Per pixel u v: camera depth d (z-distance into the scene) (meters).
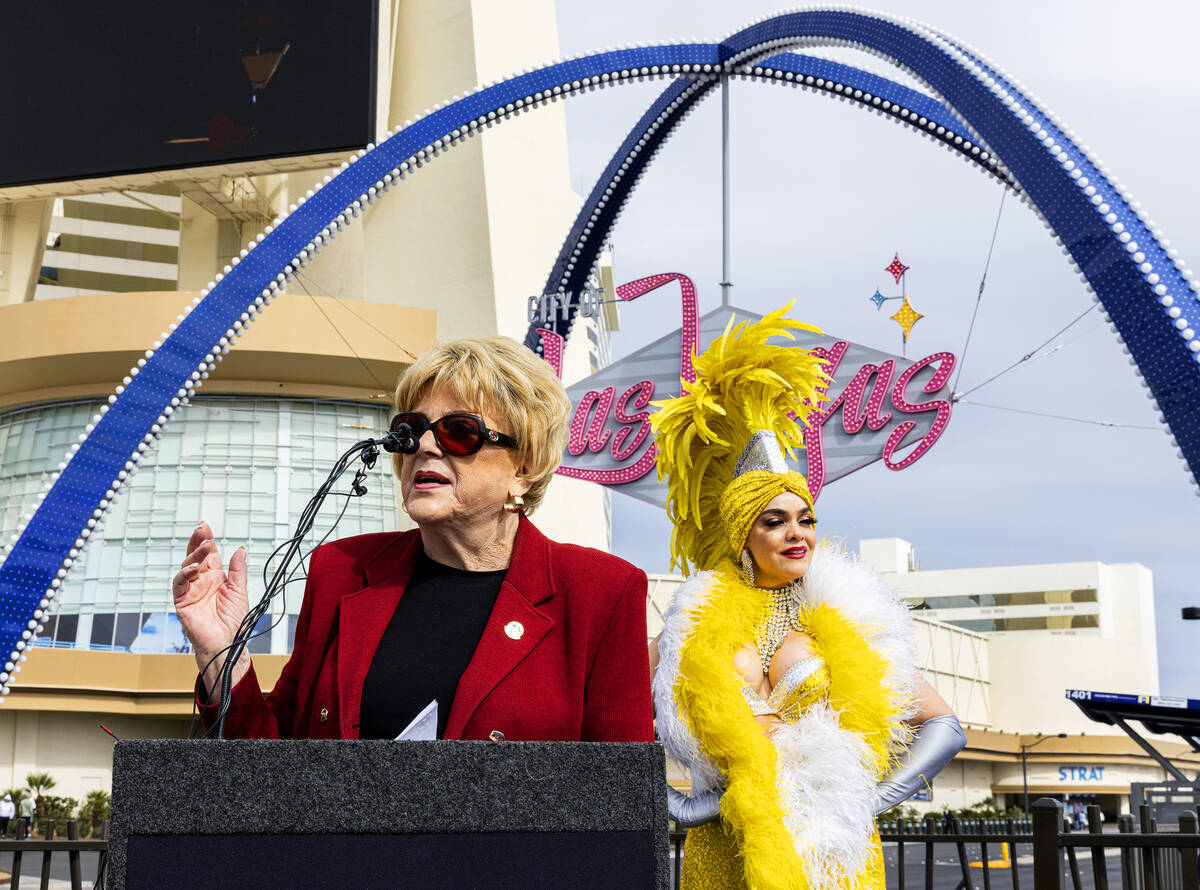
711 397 3.90
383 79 33.59
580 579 1.98
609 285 49.53
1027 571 84.62
